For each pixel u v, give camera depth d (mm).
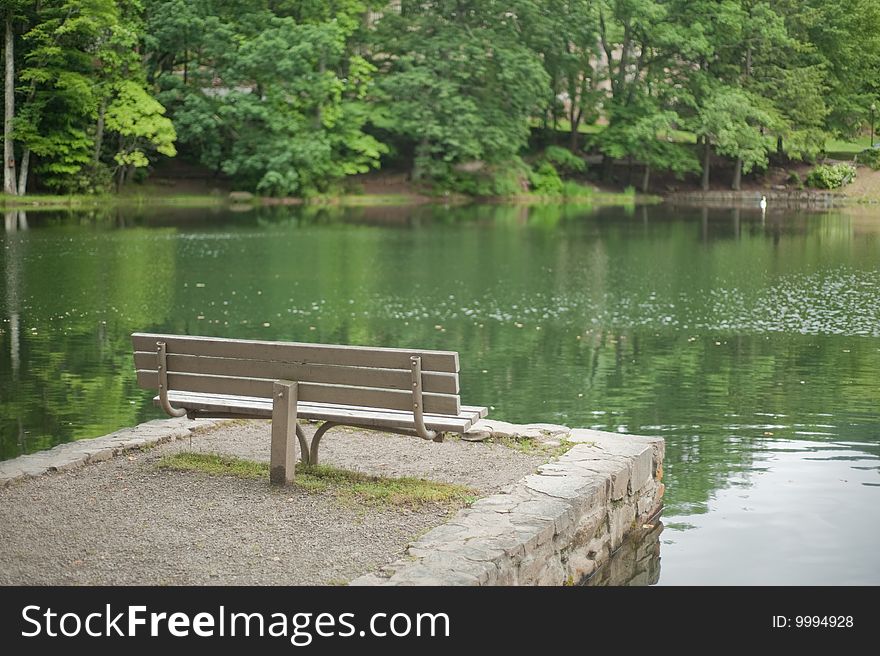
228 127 56906
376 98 62469
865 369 13672
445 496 6781
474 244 33344
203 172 60344
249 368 7172
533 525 6020
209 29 54906
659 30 65875
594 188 68500
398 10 67250
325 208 52375
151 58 57062
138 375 7527
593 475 6988
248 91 63562
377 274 24781
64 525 6312
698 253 30938
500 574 5480
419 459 7945
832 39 69438
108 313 18016
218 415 7430
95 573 5590
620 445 7836
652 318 18484
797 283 23531
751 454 9484
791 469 8984
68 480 7230
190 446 8273
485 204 59125
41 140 49750
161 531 6207
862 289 22484
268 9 59625
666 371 13602
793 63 69750
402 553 5762
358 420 6977
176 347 7367
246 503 6715
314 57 57000
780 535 7312
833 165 71562
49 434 9875
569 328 17344
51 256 26984
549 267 26734
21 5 48562
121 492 6953
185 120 53906
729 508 7922
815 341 16000
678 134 75250
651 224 43938
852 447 9727
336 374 6957
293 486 7047
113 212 45219
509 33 64000
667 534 7359
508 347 15477
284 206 53000
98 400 11312
